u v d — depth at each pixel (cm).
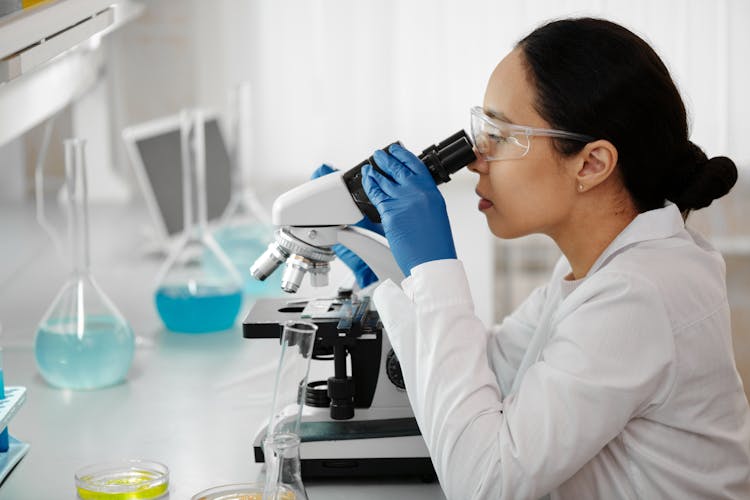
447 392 126
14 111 182
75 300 189
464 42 449
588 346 120
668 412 124
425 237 135
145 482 136
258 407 176
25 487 142
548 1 443
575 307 126
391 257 150
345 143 458
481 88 452
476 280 262
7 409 151
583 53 126
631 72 126
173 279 228
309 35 450
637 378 119
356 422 148
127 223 358
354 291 167
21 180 387
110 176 405
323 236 144
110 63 446
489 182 135
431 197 136
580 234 135
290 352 124
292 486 120
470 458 123
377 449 143
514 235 135
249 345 218
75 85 259
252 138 456
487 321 228
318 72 453
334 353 148
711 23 438
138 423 169
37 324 234
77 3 160
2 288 267
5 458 150
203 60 451
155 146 305
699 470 126
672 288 122
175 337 225
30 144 414
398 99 455
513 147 130
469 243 303
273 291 264
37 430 166
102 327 188
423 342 130
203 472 146
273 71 453
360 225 159
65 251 308
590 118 126
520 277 406
